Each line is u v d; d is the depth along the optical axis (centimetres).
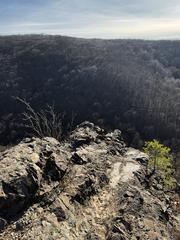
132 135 8800
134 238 1609
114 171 2322
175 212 2209
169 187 2677
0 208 1506
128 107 9756
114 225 1644
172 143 8400
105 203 1877
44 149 2050
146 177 2450
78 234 1536
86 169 2120
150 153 2819
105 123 9294
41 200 1678
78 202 1784
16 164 1753
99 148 2661
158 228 1781
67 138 2828
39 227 1487
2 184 1574
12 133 8406
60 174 1900
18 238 1398
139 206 1916
